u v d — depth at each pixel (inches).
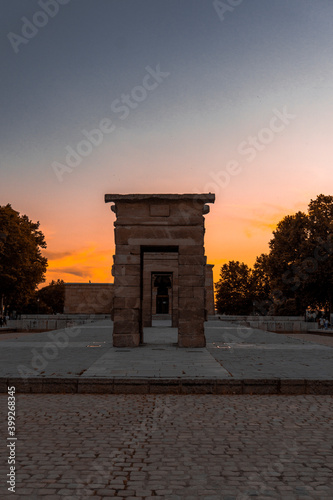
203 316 729.0
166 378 411.2
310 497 184.1
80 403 365.7
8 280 1893.5
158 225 750.5
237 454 235.9
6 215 1862.7
